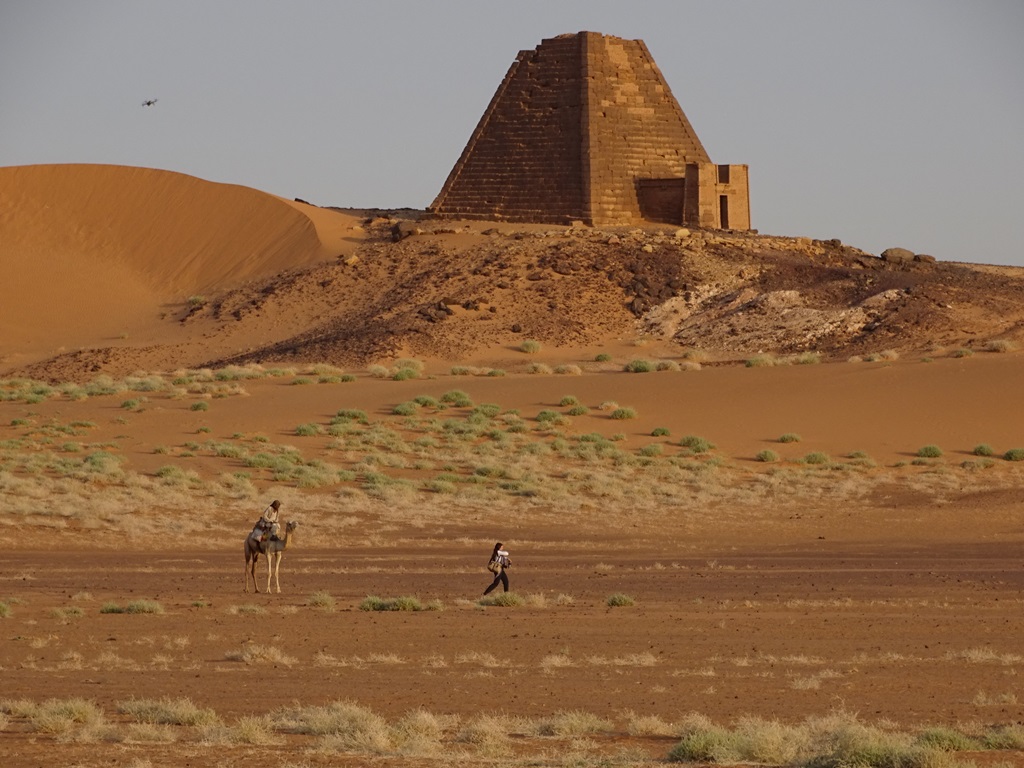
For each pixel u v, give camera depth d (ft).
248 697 149.28
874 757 106.52
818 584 254.47
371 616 215.10
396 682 158.20
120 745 120.47
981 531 348.38
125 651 183.42
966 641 186.80
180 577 271.28
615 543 332.80
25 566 287.48
